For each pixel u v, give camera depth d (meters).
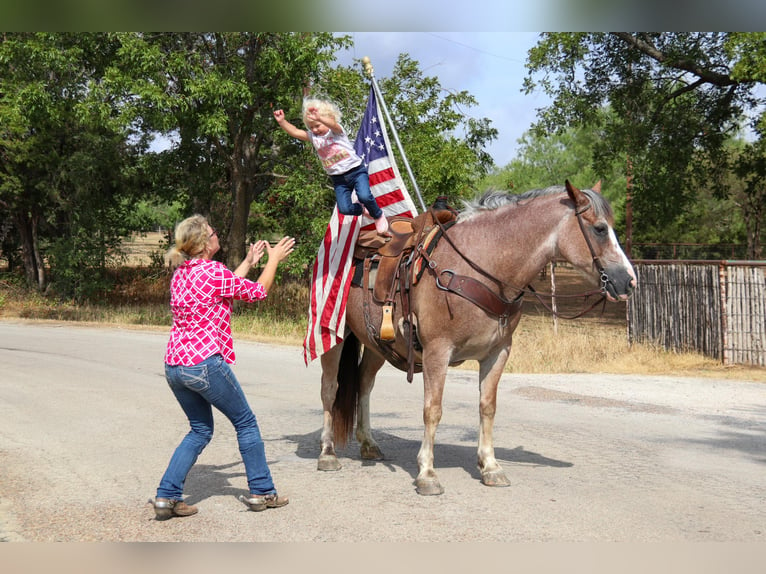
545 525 4.82
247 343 17.95
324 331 6.21
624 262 5.24
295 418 8.73
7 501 5.35
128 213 30.14
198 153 25.30
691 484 5.85
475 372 12.98
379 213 5.92
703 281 14.89
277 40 21.64
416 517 4.98
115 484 5.81
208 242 5.11
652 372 13.41
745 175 28.88
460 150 22.66
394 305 5.84
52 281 30.86
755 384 11.78
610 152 28.66
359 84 22.47
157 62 20.42
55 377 11.76
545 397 10.37
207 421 5.09
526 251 5.43
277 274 23.09
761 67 19.70
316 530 4.75
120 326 22.30
